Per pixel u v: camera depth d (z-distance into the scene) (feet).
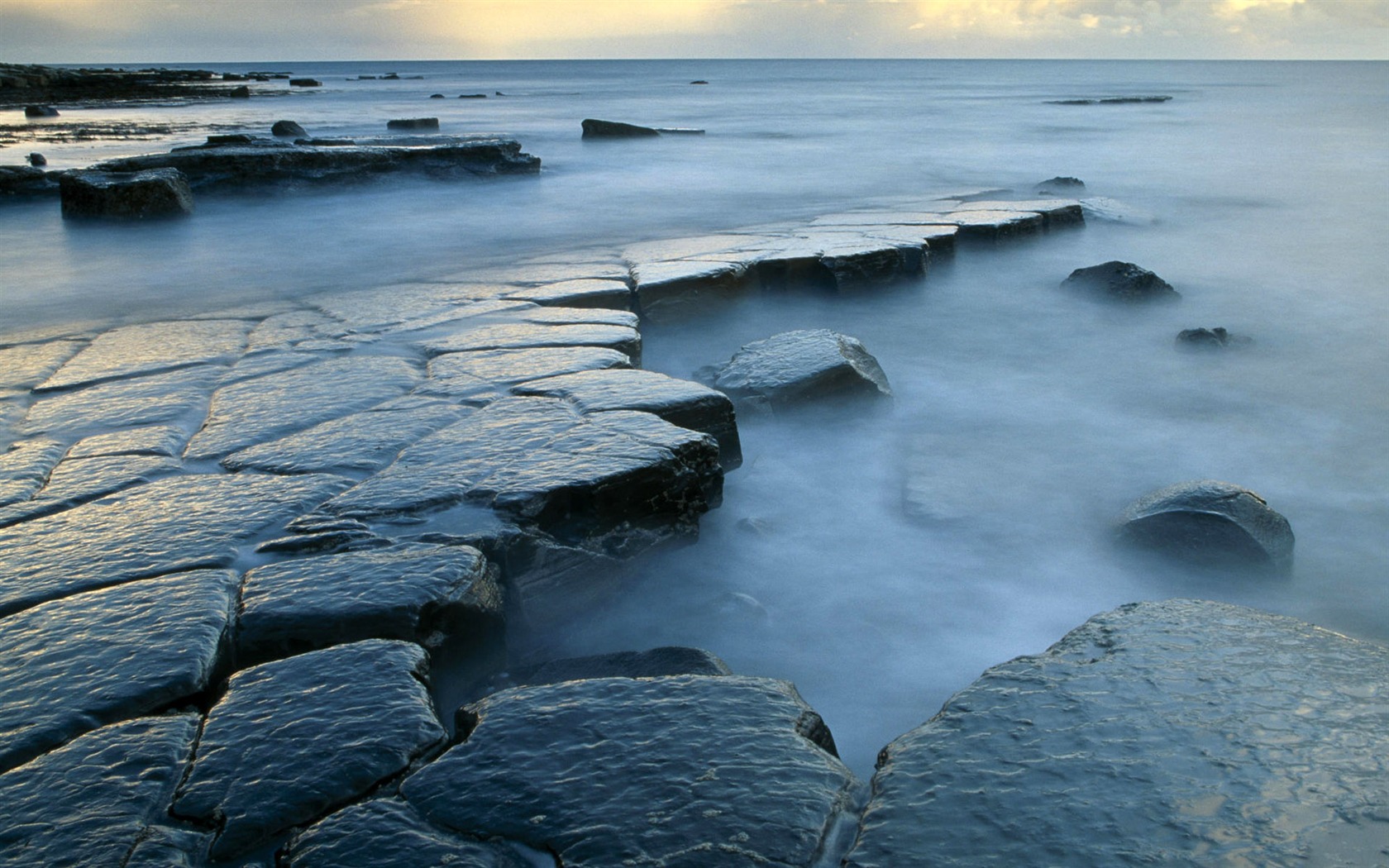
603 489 11.03
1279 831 5.66
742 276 24.66
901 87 209.97
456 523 10.25
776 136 79.30
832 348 18.26
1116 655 7.83
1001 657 11.15
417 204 44.32
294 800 6.16
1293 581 12.76
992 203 38.37
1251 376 21.33
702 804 6.06
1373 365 21.85
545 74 425.69
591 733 6.80
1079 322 25.63
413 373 15.65
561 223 38.19
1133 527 13.19
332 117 107.34
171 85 204.23
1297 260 32.60
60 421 13.94
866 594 12.50
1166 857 5.49
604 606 11.48
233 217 40.83
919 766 6.48
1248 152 66.28
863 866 5.56
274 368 16.34
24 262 31.32
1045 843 5.65
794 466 16.40
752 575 12.92
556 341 17.37
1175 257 33.06
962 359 22.81
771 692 7.32
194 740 6.80
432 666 8.71
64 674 7.54
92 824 5.98
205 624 8.23
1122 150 68.23
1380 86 211.61
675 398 13.76
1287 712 6.90
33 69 182.70
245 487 11.22
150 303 25.05
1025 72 476.95
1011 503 15.01
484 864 5.63
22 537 10.04
